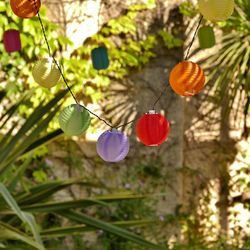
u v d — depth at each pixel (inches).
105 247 158.6
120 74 165.2
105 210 163.2
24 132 111.7
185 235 169.5
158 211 167.8
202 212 172.1
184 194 171.5
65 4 160.9
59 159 158.7
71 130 61.0
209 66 169.8
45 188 116.4
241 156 174.4
